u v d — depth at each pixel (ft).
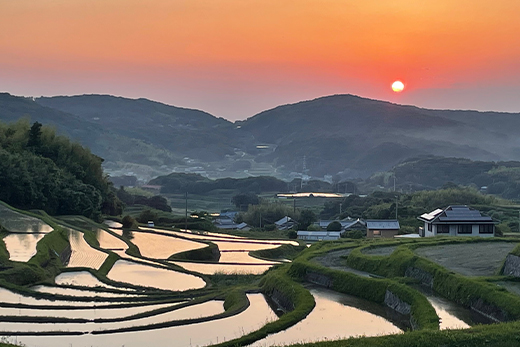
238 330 115.65
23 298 142.31
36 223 243.81
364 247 195.72
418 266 148.66
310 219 464.24
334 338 106.11
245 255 250.37
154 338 109.29
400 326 115.14
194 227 374.63
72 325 117.91
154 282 175.63
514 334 91.66
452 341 90.02
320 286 154.61
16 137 353.72
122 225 322.34
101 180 383.04
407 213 412.57
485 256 170.50
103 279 170.81
